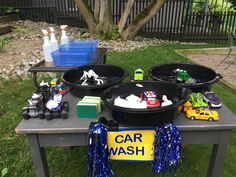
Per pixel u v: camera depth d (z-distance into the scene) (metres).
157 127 1.27
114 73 1.84
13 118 2.89
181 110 1.41
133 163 2.23
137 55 5.53
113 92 1.44
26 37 6.72
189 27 8.13
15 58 5.10
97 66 1.87
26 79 4.11
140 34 8.41
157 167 1.33
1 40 5.87
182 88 1.38
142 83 1.50
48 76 4.19
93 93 1.54
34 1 8.66
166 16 8.09
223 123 1.31
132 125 1.27
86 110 1.37
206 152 2.40
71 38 6.88
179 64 1.85
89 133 1.27
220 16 7.89
